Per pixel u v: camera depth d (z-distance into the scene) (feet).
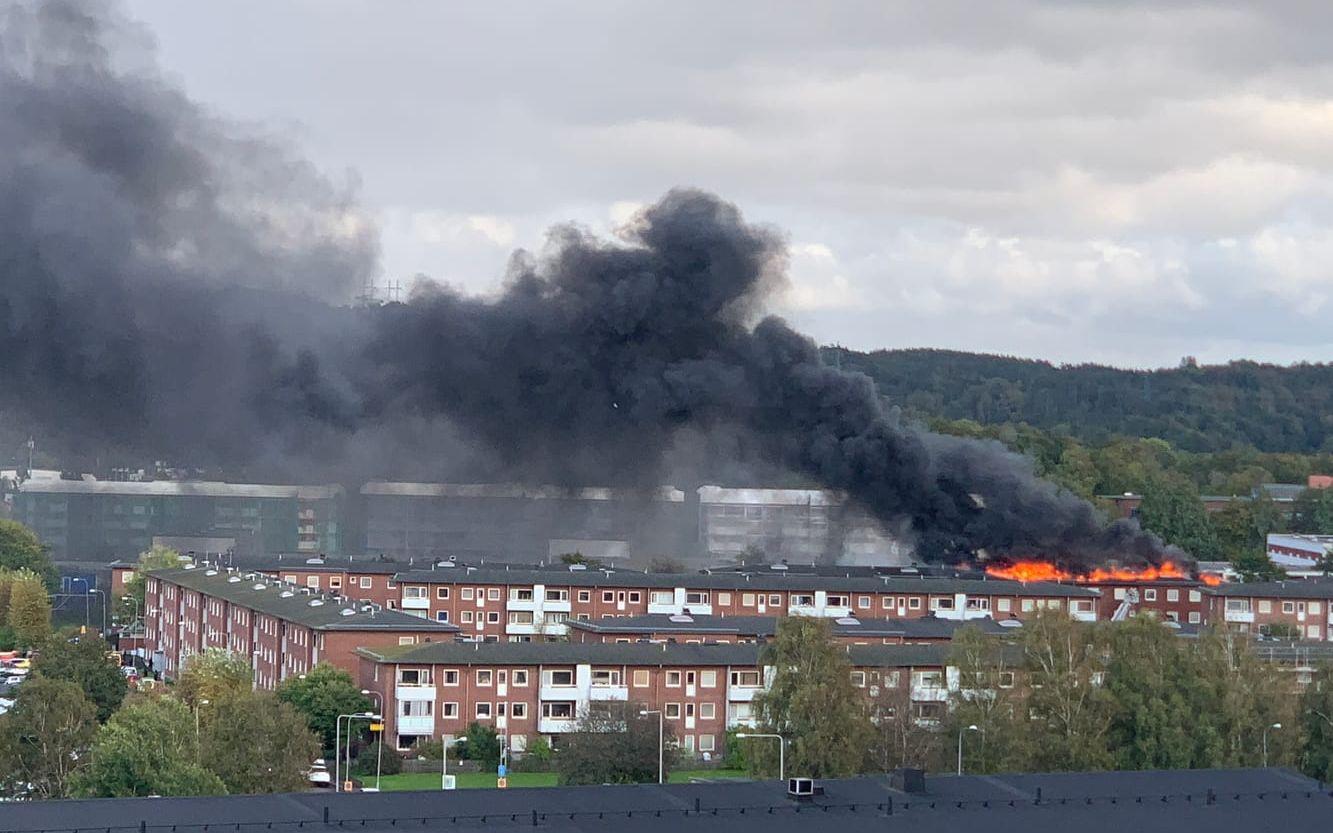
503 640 419.95
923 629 383.86
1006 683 267.18
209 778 231.50
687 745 331.77
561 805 166.81
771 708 259.60
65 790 241.55
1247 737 260.62
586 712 294.25
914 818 173.78
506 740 322.55
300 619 362.94
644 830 162.40
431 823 159.22
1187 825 180.45
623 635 370.53
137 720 234.79
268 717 248.52
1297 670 336.90
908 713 267.18
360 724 319.88
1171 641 264.52
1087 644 265.75
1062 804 183.52
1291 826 183.73
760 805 172.65
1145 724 254.47
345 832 155.12
